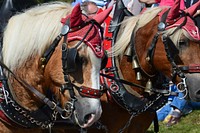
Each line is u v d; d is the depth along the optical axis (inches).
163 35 311.0
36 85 269.6
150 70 322.3
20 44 268.2
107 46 324.2
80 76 256.7
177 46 307.9
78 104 258.5
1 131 278.7
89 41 257.4
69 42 258.8
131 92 324.5
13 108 273.4
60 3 277.9
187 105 559.8
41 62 264.2
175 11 314.2
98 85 257.9
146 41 321.7
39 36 265.3
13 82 272.5
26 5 314.8
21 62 269.3
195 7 320.8
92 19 264.4
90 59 256.7
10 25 273.9
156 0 373.7
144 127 351.6
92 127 318.3
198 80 305.4
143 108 327.6
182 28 308.8
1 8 304.3
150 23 322.3
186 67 307.1
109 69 321.7
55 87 263.7
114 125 329.4
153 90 327.3
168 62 311.7
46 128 293.4
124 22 329.7
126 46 324.2
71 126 308.5
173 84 327.3
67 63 255.3
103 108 323.0
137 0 381.1
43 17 268.4
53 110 276.8
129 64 325.1
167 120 515.2
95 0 402.0
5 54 271.6
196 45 308.2
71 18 260.5
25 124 275.9
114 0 358.6
